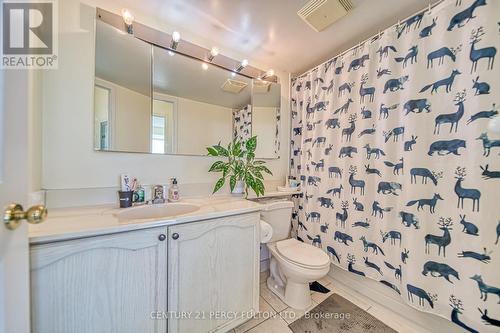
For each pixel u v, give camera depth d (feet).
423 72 4.03
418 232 4.05
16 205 1.64
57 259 2.48
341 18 4.71
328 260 4.76
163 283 3.24
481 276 3.26
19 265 1.78
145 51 4.64
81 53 3.88
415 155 4.11
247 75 6.36
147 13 4.58
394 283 4.48
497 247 3.14
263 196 6.07
